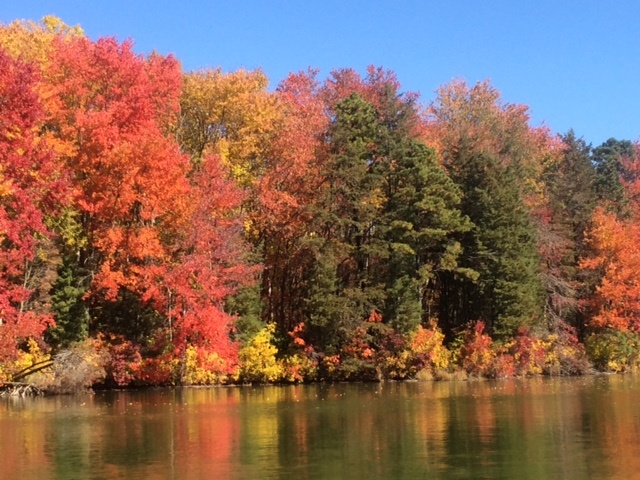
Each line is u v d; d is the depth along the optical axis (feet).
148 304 131.23
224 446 62.39
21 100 99.76
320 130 162.09
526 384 137.90
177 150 132.77
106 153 122.01
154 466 53.67
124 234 126.93
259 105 158.51
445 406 94.94
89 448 61.57
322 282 146.82
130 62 132.46
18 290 103.76
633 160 284.41
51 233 104.58
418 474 50.65
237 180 155.43
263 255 159.43
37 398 110.63
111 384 128.67
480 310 167.22
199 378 135.95
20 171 100.12
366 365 150.10
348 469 52.37
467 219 158.10
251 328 144.25
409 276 154.92
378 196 160.56
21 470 52.42
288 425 76.54
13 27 144.46
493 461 55.06
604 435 67.15
